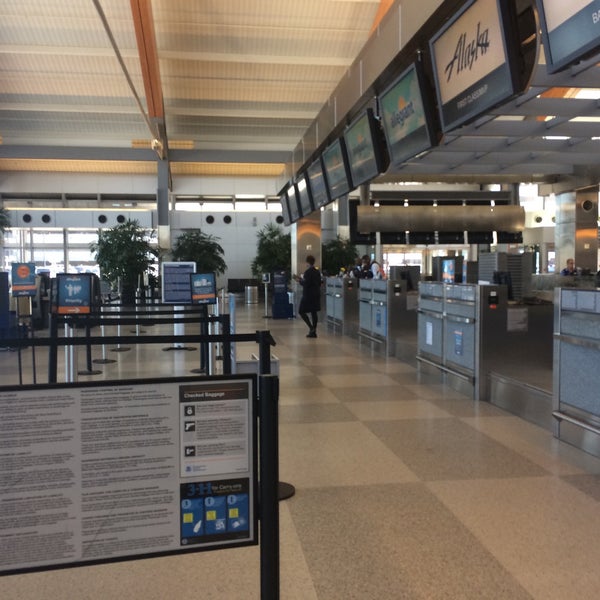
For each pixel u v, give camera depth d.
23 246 27.91
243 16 12.88
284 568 2.78
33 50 13.72
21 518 1.74
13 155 22.92
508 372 6.38
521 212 20.81
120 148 23.42
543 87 7.90
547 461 4.32
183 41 13.77
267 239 26.70
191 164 26.00
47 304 14.17
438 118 6.84
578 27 3.71
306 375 7.95
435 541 3.05
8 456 1.72
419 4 6.49
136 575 2.76
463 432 5.12
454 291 6.96
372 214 20.17
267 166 26.44
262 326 15.21
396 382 7.45
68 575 2.77
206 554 2.97
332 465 4.25
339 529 3.20
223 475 1.87
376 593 2.56
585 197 17.36
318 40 13.85
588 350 4.45
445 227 20.45
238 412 1.87
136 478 1.80
